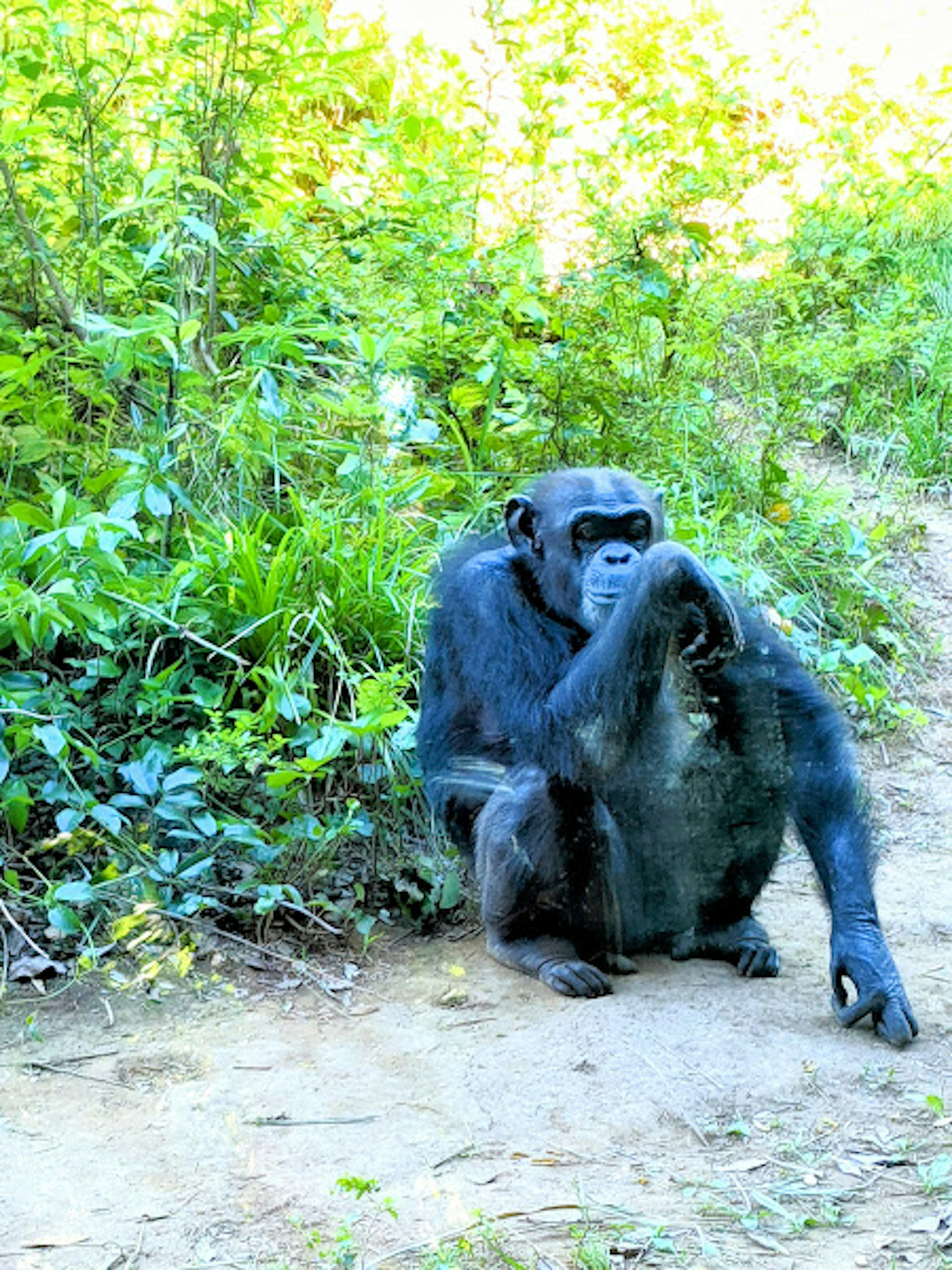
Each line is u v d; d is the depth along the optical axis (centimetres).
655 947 528
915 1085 425
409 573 657
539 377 782
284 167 952
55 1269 337
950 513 970
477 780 534
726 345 940
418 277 805
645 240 877
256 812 573
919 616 848
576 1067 435
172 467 683
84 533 548
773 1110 412
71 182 758
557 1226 353
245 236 791
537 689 499
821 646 783
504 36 945
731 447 873
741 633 440
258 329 681
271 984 504
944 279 1184
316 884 556
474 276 840
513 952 517
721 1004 481
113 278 728
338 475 686
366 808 593
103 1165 385
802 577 815
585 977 492
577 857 497
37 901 525
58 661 619
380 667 613
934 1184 370
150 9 717
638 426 818
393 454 740
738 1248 344
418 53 1015
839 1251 343
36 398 671
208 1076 436
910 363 1075
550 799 492
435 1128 403
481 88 1080
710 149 910
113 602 574
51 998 487
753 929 527
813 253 1080
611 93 1038
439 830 592
